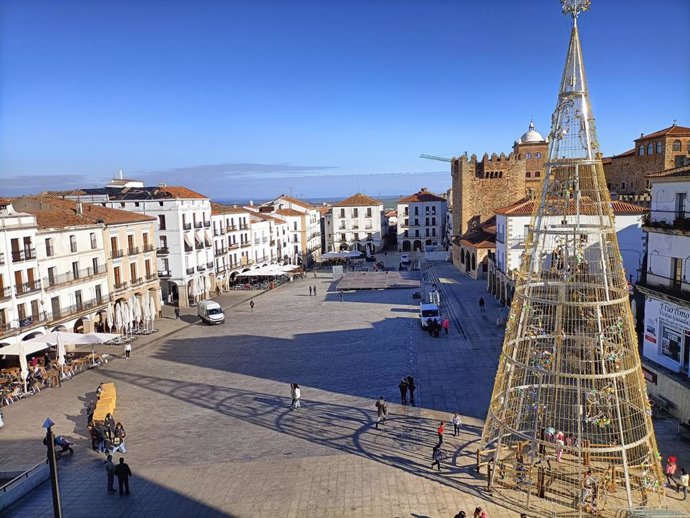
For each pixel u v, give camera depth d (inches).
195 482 955.3
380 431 1144.2
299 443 1105.4
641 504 805.2
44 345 1610.5
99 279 2133.4
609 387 875.4
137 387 1537.9
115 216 2353.6
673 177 1165.7
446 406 1266.0
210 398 1419.8
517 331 929.5
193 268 2918.3
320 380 1531.7
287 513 837.8
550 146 867.4
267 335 2127.2
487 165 3816.4
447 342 1851.6
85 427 1259.8
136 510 871.1
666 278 1182.9
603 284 964.6
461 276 3351.4
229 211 3481.8
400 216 5585.6
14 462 1072.8
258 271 3484.3
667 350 1189.7
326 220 5556.1
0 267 1644.9
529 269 906.7
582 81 832.3
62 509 884.0
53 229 1883.6
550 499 840.9
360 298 2874.0
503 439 1016.2
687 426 1058.1
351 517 816.9
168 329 2297.0
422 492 881.5
